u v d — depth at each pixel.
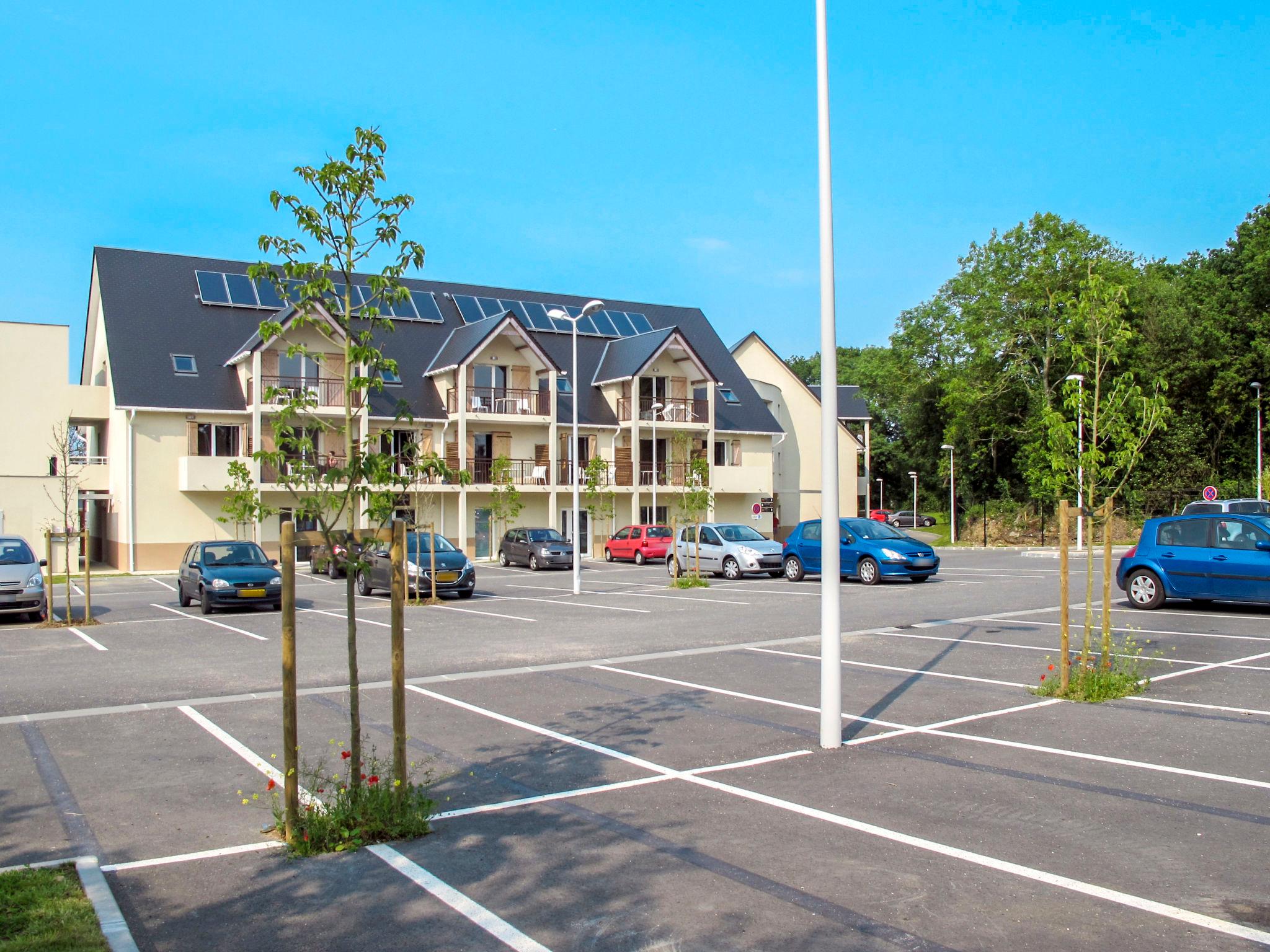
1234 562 15.45
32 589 17.61
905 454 79.31
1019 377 50.12
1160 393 10.41
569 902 4.84
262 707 9.79
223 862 5.49
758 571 27.58
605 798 6.57
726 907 4.73
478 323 41.56
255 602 19.62
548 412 41.53
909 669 11.36
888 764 7.28
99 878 5.14
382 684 10.98
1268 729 8.15
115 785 7.06
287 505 35.41
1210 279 49.34
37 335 35.38
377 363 6.04
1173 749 7.54
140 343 35.56
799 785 6.78
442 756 7.75
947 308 54.12
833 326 7.92
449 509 39.50
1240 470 47.19
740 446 47.56
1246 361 44.97
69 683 11.33
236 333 37.56
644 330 48.97
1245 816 5.95
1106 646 9.88
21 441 34.97
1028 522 48.94
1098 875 5.05
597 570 34.69
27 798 6.79
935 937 4.36
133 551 33.66
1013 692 9.92
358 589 24.55
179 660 13.08
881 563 23.47
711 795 6.60
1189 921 4.48
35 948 4.19
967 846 5.52
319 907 4.83
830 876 5.11
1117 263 48.50
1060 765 7.15
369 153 6.00
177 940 4.47
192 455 34.56
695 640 14.23
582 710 9.41
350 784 5.95
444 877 5.20
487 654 13.22
